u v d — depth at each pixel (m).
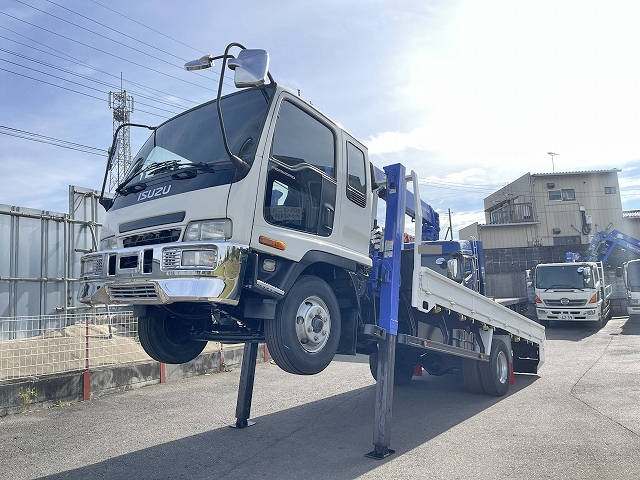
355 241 4.69
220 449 5.18
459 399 7.55
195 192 3.62
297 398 7.78
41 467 4.75
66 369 8.12
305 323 3.91
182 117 4.56
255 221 3.52
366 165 5.08
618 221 36.88
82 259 4.18
